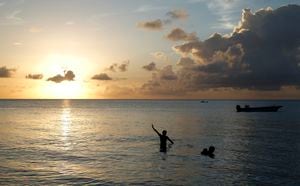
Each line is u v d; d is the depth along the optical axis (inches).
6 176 882.1
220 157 1179.9
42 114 4820.4
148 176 888.3
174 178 868.0
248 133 2102.6
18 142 1626.5
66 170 959.0
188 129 2396.7
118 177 877.2
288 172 945.5
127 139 1753.2
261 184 818.2
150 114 4926.2
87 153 1269.7
